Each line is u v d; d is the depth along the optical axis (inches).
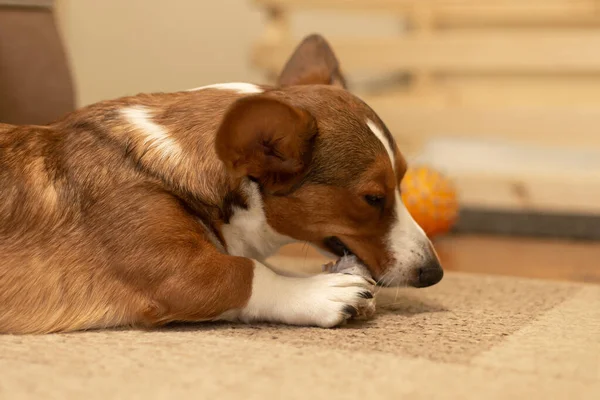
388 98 226.4
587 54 212.2
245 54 233.0
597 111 207.0
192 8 228.1
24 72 133.2
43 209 88.7
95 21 219.8
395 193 93.4
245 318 89.6
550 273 145.3
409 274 93.0
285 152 87.1
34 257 87.5
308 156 88.4
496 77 249.8
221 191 90.0
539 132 211.5
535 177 203.2
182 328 88.6
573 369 74.3
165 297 85.9
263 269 89.4
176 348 79.4
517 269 148.9
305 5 221.0
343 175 89.1
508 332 87.7
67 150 91.9
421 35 231.6
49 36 137.0
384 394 66.2
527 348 81.0
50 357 76.3
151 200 87.9
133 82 226.2
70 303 87.1
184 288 85.5
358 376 70.7
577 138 210.1
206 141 90.5
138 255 86.4
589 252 168.6
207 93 96.0
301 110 86.0
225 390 66.9
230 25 231.0
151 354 77.2
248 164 86.7
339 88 96.6
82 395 65.7
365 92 247.8
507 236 190.1
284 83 108.1
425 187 165.9
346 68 224.5
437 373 71.9
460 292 111.7
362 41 221.9
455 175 208.4
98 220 88.2
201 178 89.7
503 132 213.6
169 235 86.8
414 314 96.7
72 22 216.4
